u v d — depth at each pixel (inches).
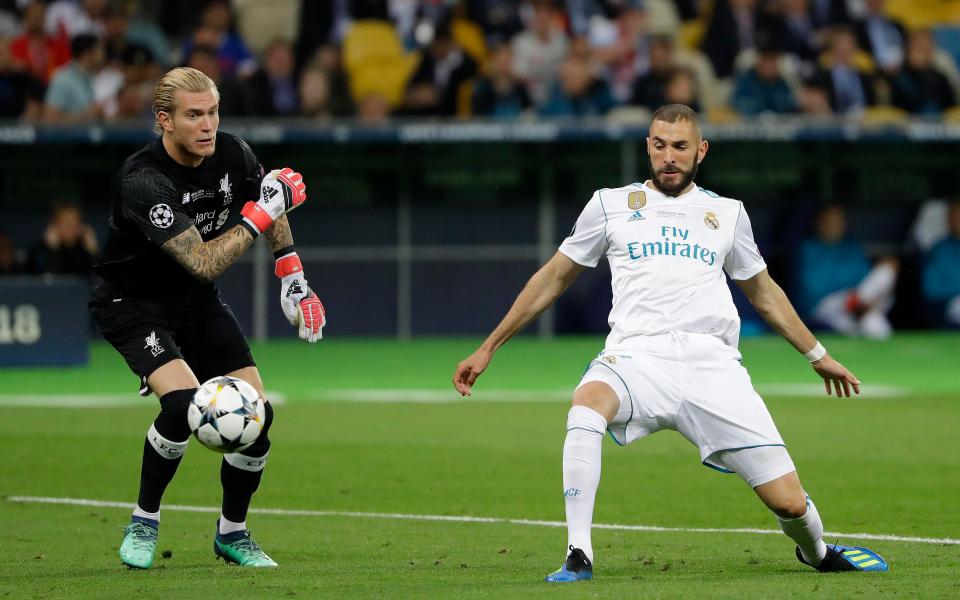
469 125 3125.0
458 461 1544.0
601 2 3400.6
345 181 3341.5
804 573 887.1
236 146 943.7
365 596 780.0
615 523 1170.6
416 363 2741.1
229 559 959.0
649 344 874.1
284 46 3161.9
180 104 887.7
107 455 1579.7
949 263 3400.6
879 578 850.8
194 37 3221.0
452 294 3388.3
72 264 2896.2
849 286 3329.2
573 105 3206.2
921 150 3464.6
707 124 3161.9
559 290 909.8
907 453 1583.4
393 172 3353.8
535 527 1151.0
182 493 1337.4
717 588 794.8
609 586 800.3
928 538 1081.4
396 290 3373.5
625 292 891.4
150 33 3230.8
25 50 3093.0
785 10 3427.7
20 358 2635.3
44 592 816.9
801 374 2497.5
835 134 3196.4
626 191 903.7
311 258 3351.4
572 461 837.8
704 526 1154.7
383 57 3302.2
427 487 1373.0
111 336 942.4
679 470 1480.1
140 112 3097.9
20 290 2637.8
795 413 1957.4
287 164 3321.9
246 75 3110.2
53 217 3248.0
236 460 935.0
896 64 3405.5
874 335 3314.5
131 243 927.0
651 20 3454.7
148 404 2076.8
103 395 2198.6
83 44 3088.1
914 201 3476.9
